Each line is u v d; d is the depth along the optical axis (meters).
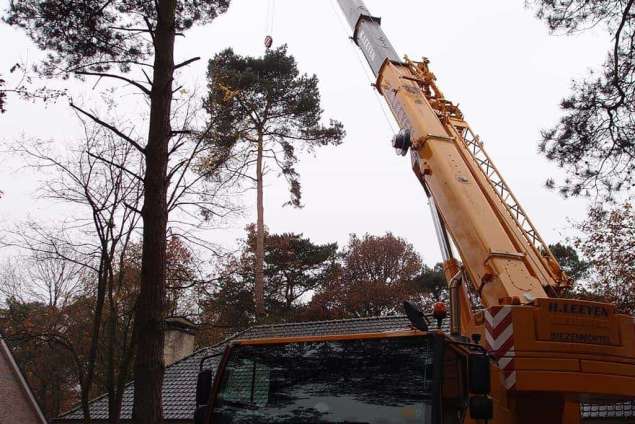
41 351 26.16
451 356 5.49
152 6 10.27
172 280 13.77
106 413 17.45
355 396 5.57
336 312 37.28
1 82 8.27
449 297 7.45
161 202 8.62
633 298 17.52
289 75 26.38
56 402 29.14
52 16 9.88
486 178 7.83
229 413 5.95
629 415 12.71
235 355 6.25
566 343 5.79
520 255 6.71
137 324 8.25
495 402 5.73
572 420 6.39
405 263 42.34
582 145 9.51
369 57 10.77
